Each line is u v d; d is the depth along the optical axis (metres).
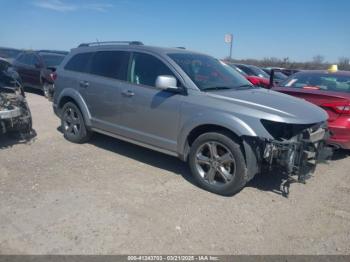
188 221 3.71
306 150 4.22
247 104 4.20
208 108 4.31
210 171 4.41
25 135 6.47
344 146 5.51
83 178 4.73
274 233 3.58
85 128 6.08
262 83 13.00
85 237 3.33
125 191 4.37
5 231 3.37
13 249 3.10
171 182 4.71
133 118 5.19
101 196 4.20
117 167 5.20
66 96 6.27
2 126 5.61
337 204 4.31
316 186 4.84
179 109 4.58
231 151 4.17
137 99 5.06
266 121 3.99
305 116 4.15
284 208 4.13
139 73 5.16
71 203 3.99
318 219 3.91
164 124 4.79
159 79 4.50
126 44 5.55
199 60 5.25
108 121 5.62
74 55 6.34
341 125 5.41
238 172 4.15
